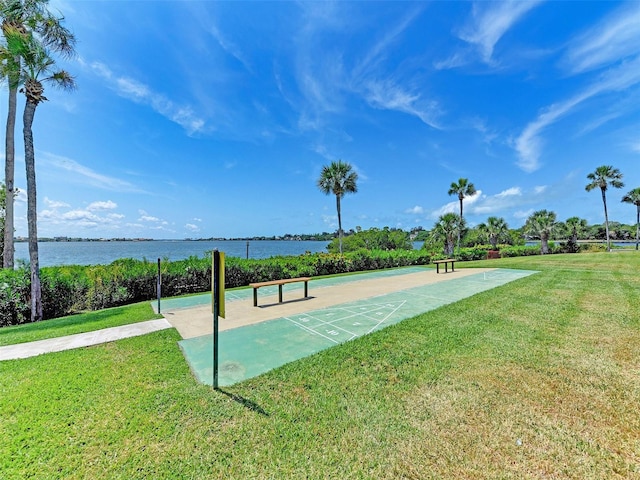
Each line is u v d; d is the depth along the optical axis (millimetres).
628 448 2115
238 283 11523
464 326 4988
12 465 2016
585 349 3914
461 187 25172
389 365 3529
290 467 1998
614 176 28906
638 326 4859
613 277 10211
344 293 8789
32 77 7156
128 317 6227
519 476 1888
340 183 19250
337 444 2209
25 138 7086
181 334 4977
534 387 2963
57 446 2211
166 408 2699
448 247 24219
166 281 9469
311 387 3045
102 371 3502
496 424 2398
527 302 6684
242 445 2213
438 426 2389
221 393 2951
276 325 5453
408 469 1962
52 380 3268
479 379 3145
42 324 6102
